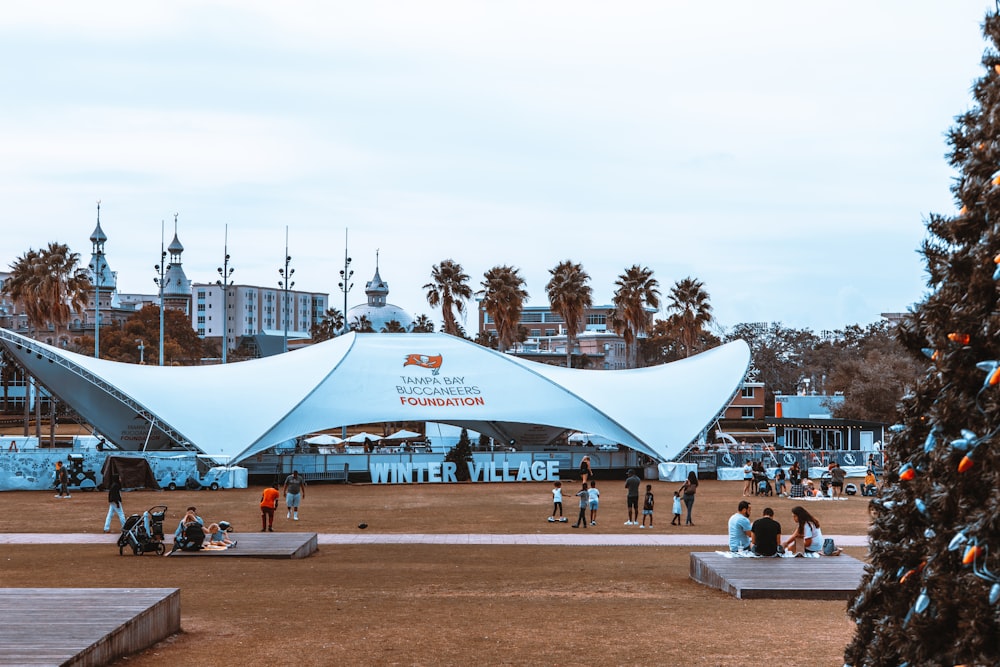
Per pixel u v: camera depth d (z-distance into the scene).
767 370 155.50
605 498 47.94
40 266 85.12
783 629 15.29
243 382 61.03
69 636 12.49
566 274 92.81
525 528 34.94
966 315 7.64
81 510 41.16
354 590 20.50
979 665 7.04
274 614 17.11
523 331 183.75
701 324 103.94
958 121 8.23
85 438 74.94
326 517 38.81
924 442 8.24
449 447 70.81
